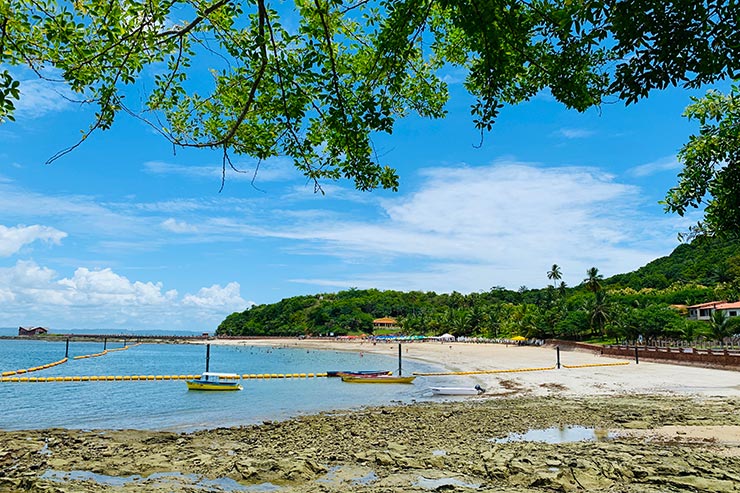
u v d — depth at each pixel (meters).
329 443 17.72
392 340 142.50
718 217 8.13
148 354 105.69
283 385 42.12
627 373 44.03
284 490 12.22
